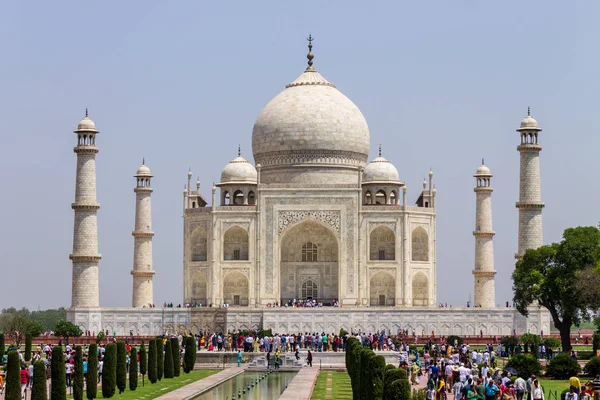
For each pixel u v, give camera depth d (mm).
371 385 93562
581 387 96875
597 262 154375
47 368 136250
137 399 115625
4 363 146875
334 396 116812
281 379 146625
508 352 177875
